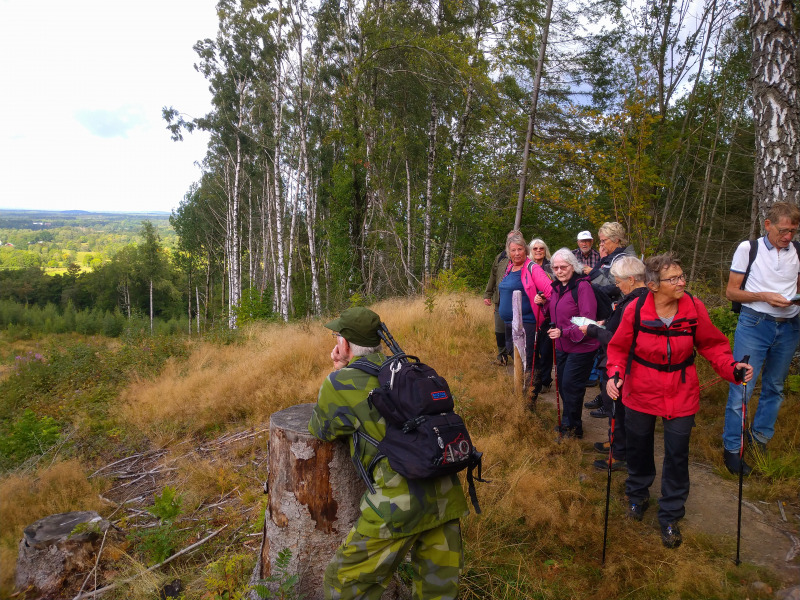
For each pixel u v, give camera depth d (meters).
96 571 3.12
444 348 7.34
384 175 19.84
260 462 4.73
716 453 3.97
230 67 26.97
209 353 9.63
